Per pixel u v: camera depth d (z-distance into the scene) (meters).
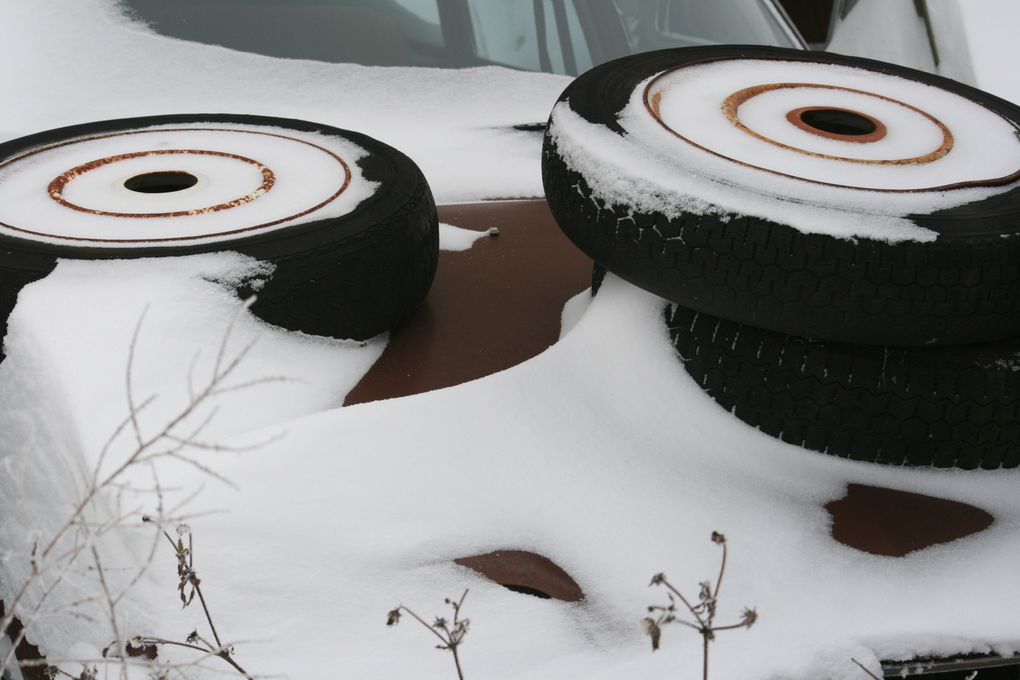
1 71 3.38
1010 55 4.81
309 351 2.26
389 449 1.93
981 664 1.67
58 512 1.89
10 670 1.95
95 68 3.44
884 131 2.42
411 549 1.79
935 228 1.91
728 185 2.02
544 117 3.56
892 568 1.80
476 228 3.04
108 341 2.04
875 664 1.62
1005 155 2.34
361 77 3.56
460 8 3.77
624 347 2.20
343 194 2.53
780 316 1.97
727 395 2.10
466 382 2.19
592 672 1.60
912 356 2.00
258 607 1.69
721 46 2.86
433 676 1.60
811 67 2.79
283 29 3.65
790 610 1.70
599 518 1.87
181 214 2.40
